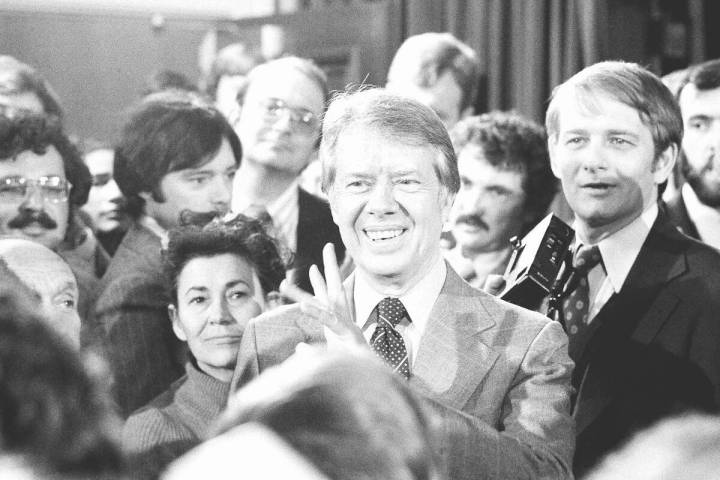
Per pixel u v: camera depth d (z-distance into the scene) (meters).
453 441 1.89
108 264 3.34
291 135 3.44
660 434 0.99
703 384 2.56
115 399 2.73
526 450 1.97
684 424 1.00
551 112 2.81
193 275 2.62
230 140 3.23
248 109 3.49
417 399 1.07
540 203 3.41
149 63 5.20
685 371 2.57
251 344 2.18
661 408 2.56
